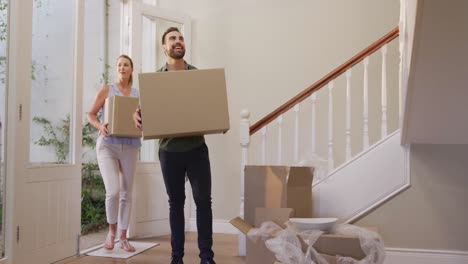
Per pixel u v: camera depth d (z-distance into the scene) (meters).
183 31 4.06
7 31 2.46
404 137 2.66
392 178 2.78
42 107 2.69
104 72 4.70
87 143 4.53
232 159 4.00
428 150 2.75
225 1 4.10
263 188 2.62
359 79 3.69
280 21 3.96
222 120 2.04
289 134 3.85
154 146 3.82
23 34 2.50
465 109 2.33
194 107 2.03
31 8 2.57
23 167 2.46
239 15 4.06
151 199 3.69
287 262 1.84
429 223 2.72
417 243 2.73
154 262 2.73
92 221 4.27
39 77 2.67
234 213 3.96
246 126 3.05
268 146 3.89
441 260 2.69
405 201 2.76
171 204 2.24
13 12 2.46
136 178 3.59
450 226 2.70
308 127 3.79
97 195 4.47
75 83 2.97
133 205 3.55
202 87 2.04
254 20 4.02
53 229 2.71
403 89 2.47
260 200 2.62
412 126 2.54
